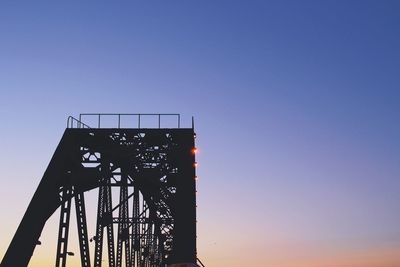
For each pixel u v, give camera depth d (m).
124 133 33.66
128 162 33.84
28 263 30.89
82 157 33.81
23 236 31.03
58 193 32.50
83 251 32.31
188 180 32.97
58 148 32.84
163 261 41.53
